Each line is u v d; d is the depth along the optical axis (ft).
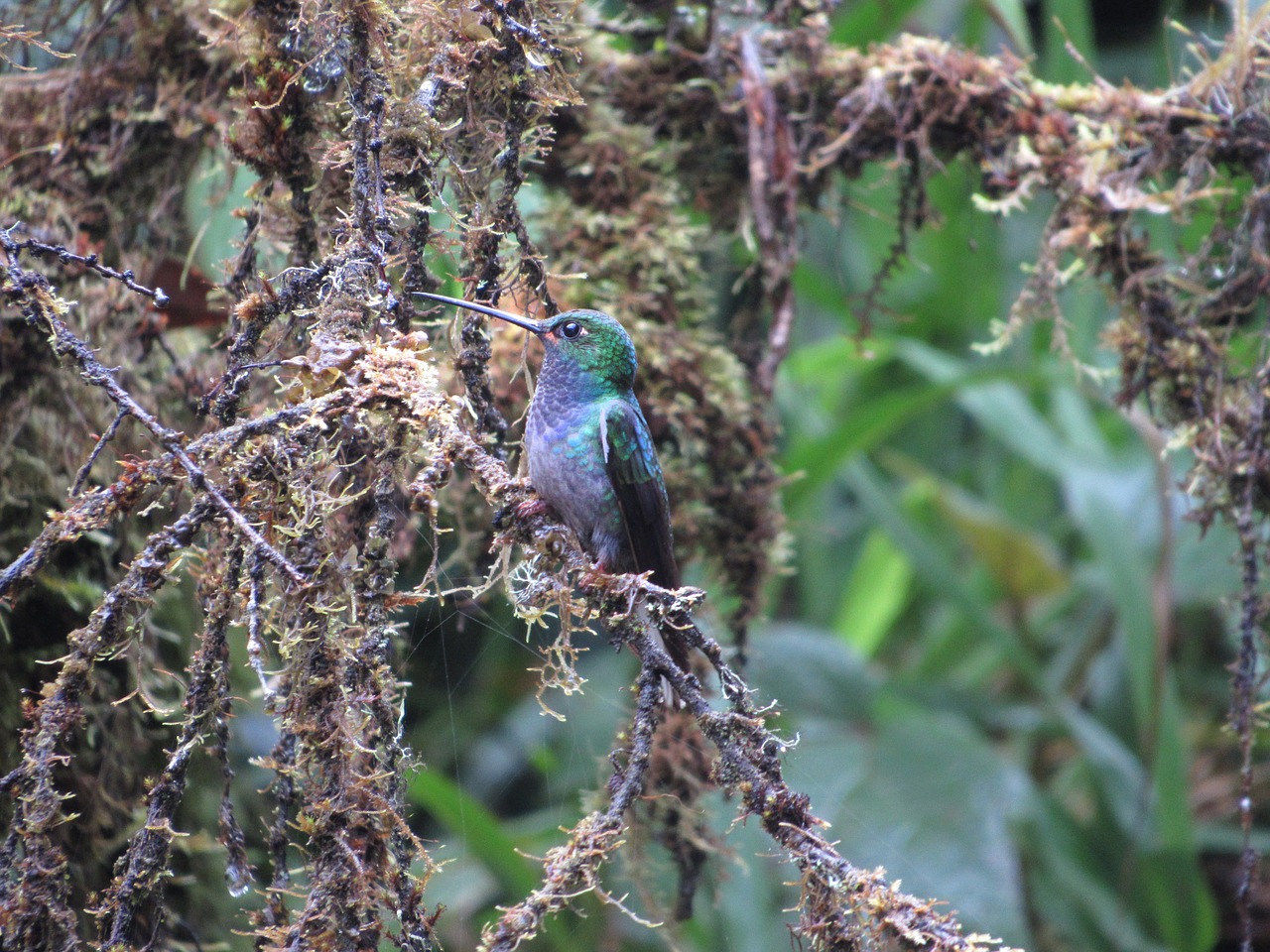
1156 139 21.62
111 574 20.58
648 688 13.07
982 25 28.53
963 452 48.26
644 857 21.31
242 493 12.26
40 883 11.53
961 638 40.55
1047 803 32.68
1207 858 37.17
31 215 20.15
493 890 33.17
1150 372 22.15
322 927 11.33
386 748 12.09
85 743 19.48
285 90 15.31
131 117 20.38
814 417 36.94
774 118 22.03
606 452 18.61
